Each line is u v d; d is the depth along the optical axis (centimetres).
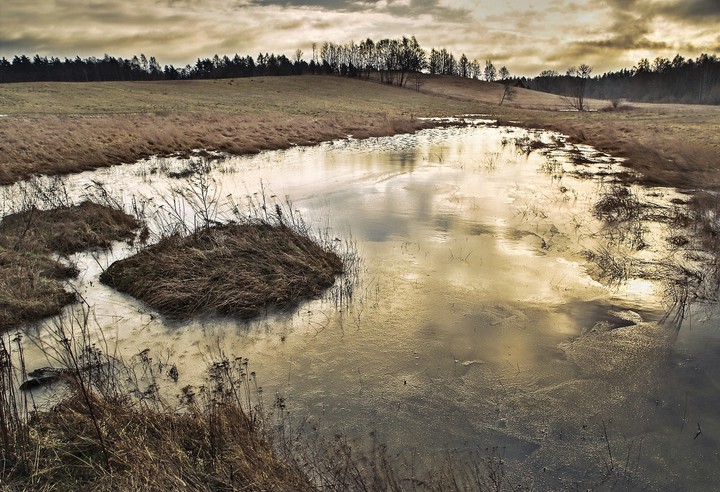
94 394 446
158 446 375
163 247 805
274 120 2961
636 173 1574
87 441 385
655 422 447
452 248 890
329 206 1191
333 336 597
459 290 716
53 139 1916
